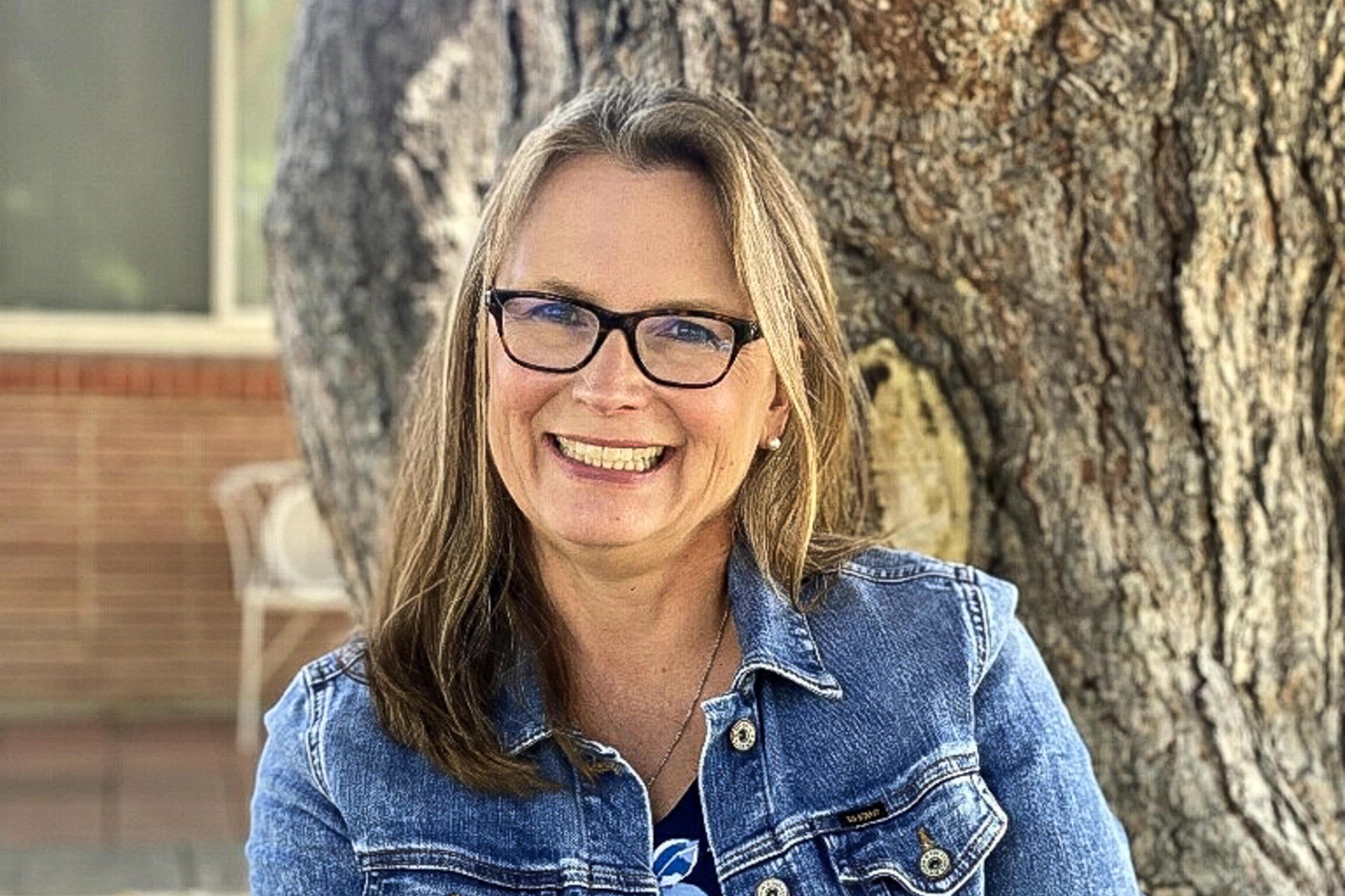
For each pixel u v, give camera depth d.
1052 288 2.22
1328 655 2.36
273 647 6.50
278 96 6.42
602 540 1.82
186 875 5.06
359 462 2.99
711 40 2.21
